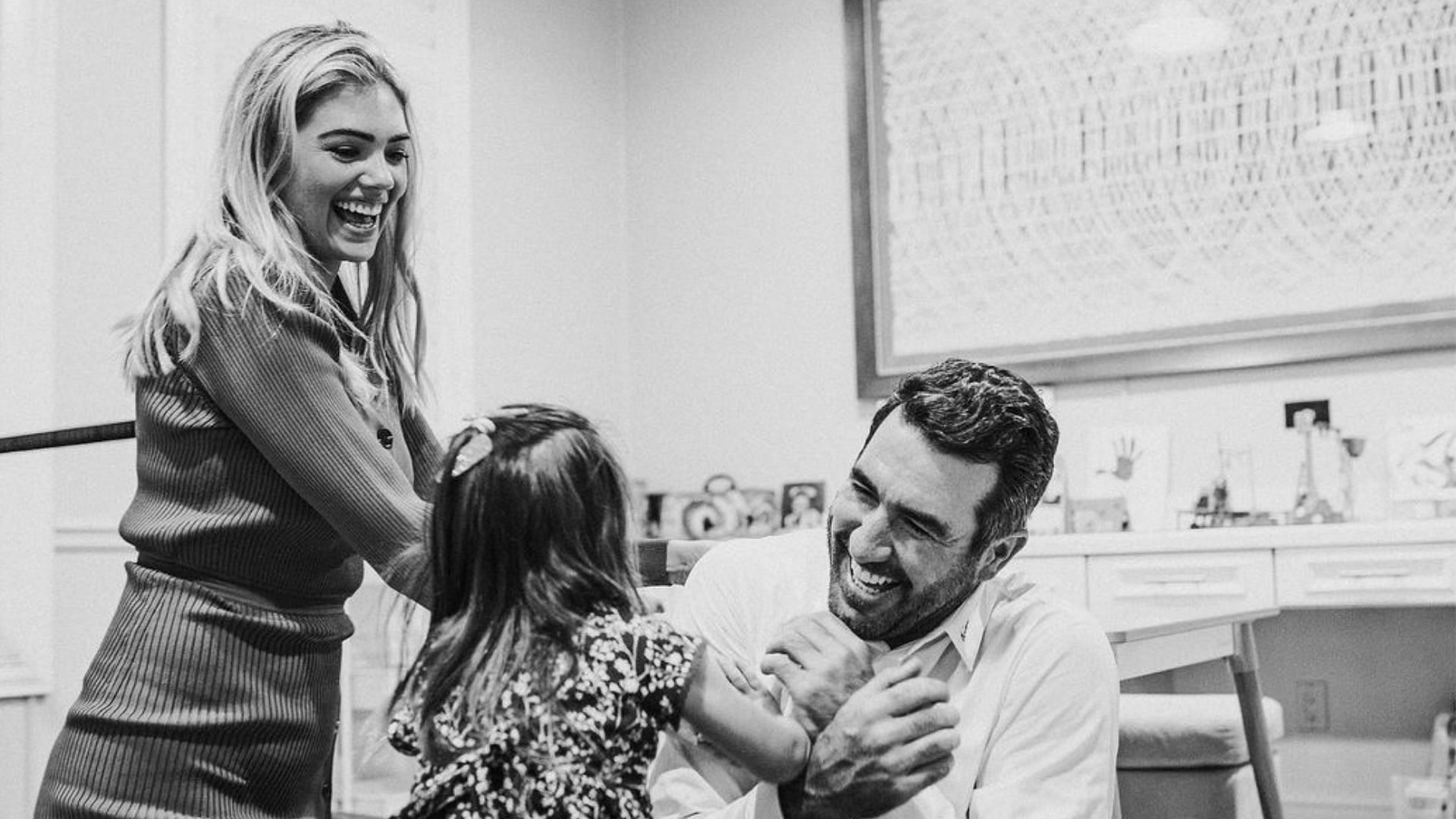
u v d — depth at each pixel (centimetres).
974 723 146
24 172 320
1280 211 389
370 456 145
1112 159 412
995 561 146
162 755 142
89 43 340
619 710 127
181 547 146
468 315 441
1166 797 251
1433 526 331
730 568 167
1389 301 374
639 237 502
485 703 127
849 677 139
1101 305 412
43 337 321
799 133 471
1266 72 393
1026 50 427
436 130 437
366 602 374
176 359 147
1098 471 405
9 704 309
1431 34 372
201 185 360
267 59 152
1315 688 394
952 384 142
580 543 132
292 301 145
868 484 143
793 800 135
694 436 486
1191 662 212
